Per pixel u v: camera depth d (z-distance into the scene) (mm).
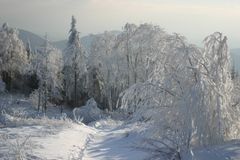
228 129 15281
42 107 62188
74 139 18938
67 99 67938
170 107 15305
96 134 23234
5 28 81438
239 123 15477
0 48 80000
